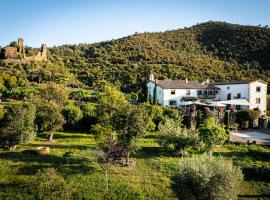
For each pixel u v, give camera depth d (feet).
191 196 86.33
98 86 340.59
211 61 463.83
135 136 122.62
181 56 495.00
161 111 185.16
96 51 568.82
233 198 86.43
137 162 123.54
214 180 85.56
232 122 211.20
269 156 141.08
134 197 95.45
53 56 556.51
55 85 179.01
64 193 77.77
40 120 149.48
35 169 108.06
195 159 92.84
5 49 480.23
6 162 113.09
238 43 528.22
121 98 147.23
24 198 88.17
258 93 256.52
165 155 134.41
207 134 137.18
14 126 124.67
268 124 214.28
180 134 138.62
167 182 105.70
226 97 271.90
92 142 148.87
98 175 107.24
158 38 641.40
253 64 437.58
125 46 574.15
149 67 415.64
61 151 130.11
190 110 208.13
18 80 314.96
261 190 108.88
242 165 126.82
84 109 178.40
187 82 280.92
